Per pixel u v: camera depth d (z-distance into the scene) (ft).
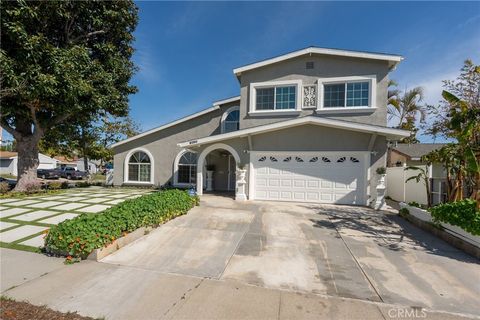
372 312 10.34
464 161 22.27
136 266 14.29
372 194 33.30
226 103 51.67
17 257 15.15
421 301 11.25
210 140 38.27
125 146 57.93
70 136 59.00
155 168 55.88
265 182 37.29
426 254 17.07
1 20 30.17
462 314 10.37
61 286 11.82
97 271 13.51
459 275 13.96
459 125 22.79
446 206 20.53
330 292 11.87
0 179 60.29
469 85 29.25
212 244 18.26
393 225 24.47
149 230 20.52
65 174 103.24
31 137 46.39
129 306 10.36
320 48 39.73
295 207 32.12
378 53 37.76
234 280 12.87
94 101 42.52
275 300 11.05
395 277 13.58
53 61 34.01
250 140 37.09
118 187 56.80
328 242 19.21
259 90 43.24
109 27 46.60
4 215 26.21
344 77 39.32
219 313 10.00
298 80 40.91
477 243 16.75
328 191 35.19
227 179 51.31
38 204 32.22
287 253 16.81
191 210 29.12
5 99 37.99
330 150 34.99
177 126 54.95
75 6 40.27
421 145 61.98
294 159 36.50
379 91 38.27
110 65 47.19
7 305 10.14
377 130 31.50
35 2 34.55
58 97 38.55
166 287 11.98
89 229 15.51
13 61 30.99
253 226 23.04
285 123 34.63
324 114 39.73
